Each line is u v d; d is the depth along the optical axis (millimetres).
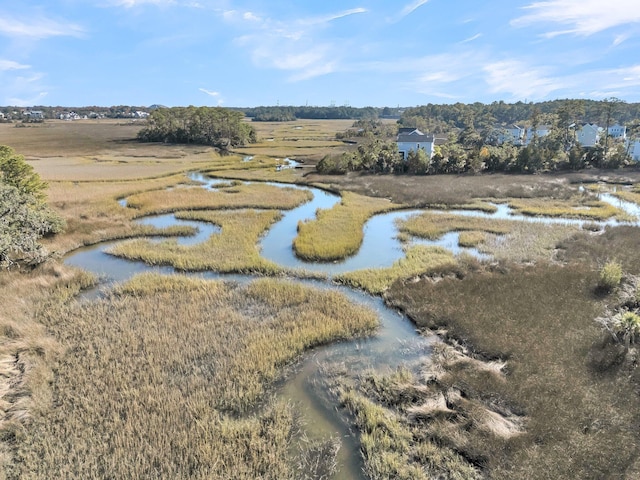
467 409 9914
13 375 11039
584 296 15781
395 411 10188
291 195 36250
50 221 23516
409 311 15219
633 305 14812
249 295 16438
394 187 39500
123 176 46281
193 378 11039
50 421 9461
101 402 10047
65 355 12070
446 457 8656
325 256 21125
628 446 8609
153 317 14484
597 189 39625
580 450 8516
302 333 13406
